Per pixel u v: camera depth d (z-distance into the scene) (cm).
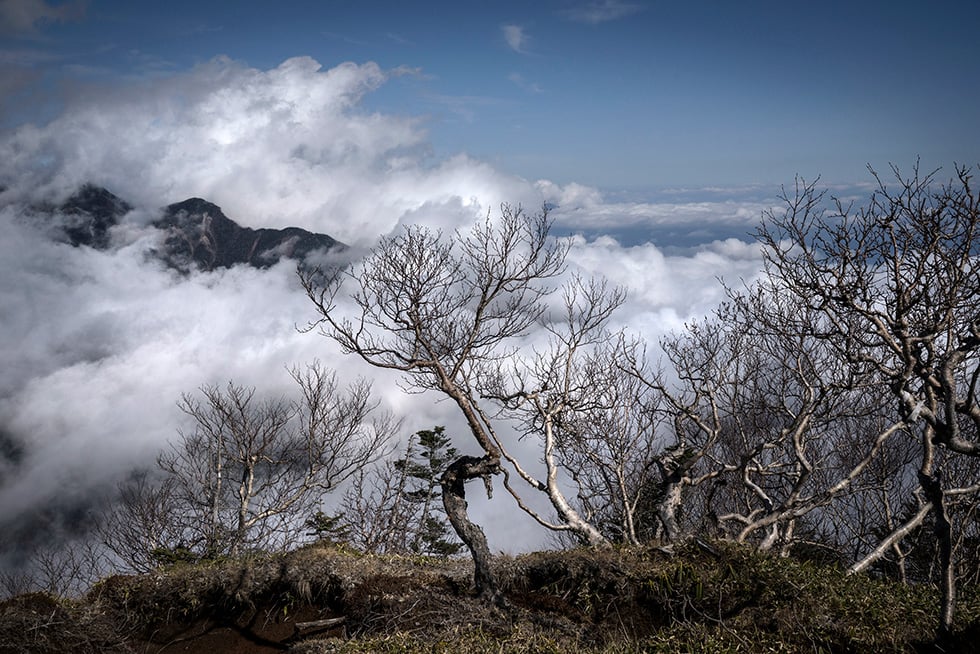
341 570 1003
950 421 642
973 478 1302
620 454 1409
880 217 817
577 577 931
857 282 810
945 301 767
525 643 806
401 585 972
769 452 1642
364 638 855
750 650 739
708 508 1332
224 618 1016
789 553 1305
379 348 1009
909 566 1498
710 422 1612
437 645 803
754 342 1452
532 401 1321
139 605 1041
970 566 1288
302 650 866
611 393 1473
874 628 762
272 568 1037
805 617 788
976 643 678
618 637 835
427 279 1005
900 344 821
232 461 2238
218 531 2056
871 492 1586
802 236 890
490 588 910
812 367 1143
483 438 959
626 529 1383
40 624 905
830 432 1570
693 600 855
